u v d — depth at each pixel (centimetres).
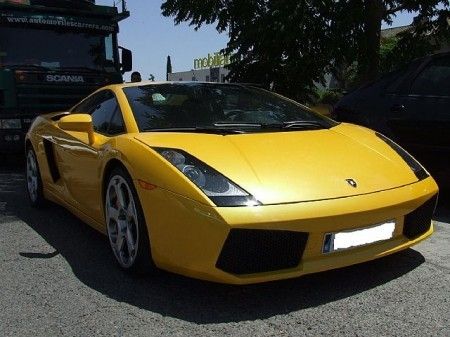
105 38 859
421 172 332
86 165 375
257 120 373
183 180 276
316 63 820
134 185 299
